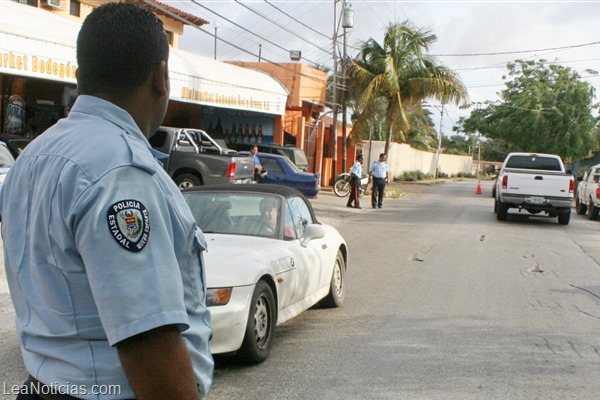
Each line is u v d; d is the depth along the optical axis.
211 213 6.82
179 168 17.23
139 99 1.78
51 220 1.57
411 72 29.80
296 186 21.30
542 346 6.47
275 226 6.69
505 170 20.28
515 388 5.23
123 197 1.54
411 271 10.59
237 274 5.39
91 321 1.59
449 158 71.50
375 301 8.32
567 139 43.56
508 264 11.66
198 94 20.67
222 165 17.12
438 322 7.30
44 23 15.16
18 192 1.70
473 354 6.12
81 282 1.56
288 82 29.00
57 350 1.63
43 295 1.62
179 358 1.55
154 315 1.50
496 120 47.47
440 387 5.20
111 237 1.50
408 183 44.84
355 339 6.53
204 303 1.84
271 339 5.86
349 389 5.10
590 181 23.62
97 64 1.72
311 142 30.98
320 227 6.95
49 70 14.71
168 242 1.60
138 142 1.70
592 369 5.78
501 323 7.35
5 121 17.12
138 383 1.51
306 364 5.70
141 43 1.73
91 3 22.66
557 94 44.75
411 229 16.75
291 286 6.29
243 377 5.34
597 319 7.71
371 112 29.36
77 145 1.61
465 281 9.85
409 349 6.23
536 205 19.38
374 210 22.25
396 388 5.15
